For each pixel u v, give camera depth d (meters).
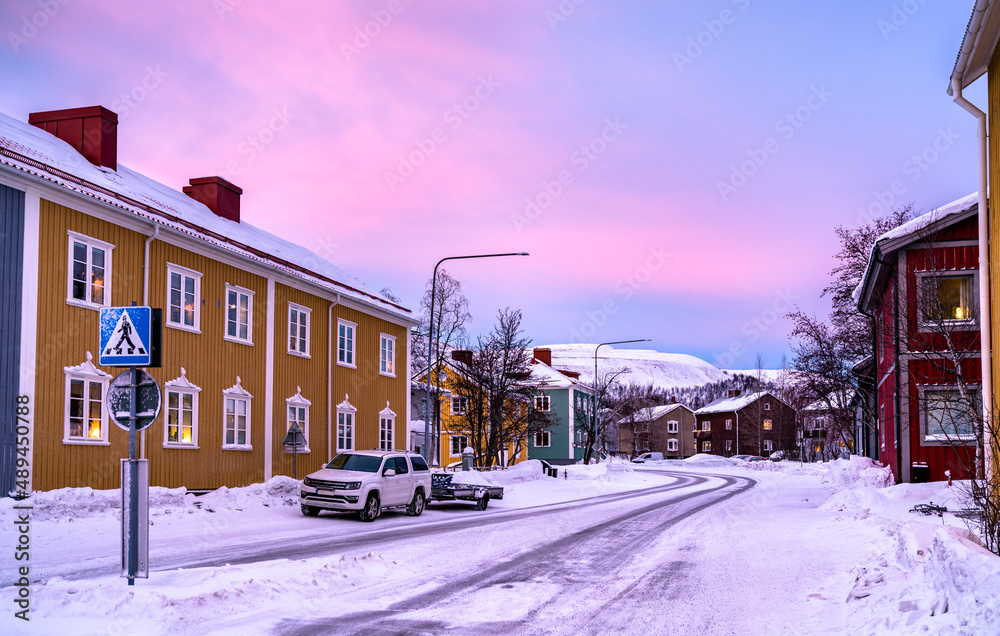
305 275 28.36
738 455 95.00
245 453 24.70
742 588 10.26
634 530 17.53
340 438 30.78
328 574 10.01
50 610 7.34
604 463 65.44
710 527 18.19
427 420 31.20
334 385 30.36
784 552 13.77
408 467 21.84
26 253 17.00
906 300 23.22
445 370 51.94
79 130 22.94
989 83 13.19
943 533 7.67
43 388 17.30
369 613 8.32
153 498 18.69
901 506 19.25
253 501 21.28
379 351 34.44
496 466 48.94
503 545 14.59
